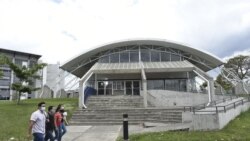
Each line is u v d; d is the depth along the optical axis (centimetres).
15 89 2750
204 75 2928
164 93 2894
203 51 3484
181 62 3444
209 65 3841
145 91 2627
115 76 3644
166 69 3186
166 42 3484
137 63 3475
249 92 3622
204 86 3662
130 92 3597
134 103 2739
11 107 2488
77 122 2039
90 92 3153
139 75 3638
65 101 3206
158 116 2072
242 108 2239
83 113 2205
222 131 1401
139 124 1969
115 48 3631
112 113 2183
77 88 4066
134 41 3488
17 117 1992
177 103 2878
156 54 3638
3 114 2078
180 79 3612
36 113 901
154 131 1439
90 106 2692
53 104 2777
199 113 1569
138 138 1262
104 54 3634
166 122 1923
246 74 5738
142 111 2186
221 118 1509
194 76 3694
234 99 2616
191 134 1329
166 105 2867
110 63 3531
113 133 1519
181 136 1281
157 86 3622
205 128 1447
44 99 3569
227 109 1720
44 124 922
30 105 2697
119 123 1998
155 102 2859
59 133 1151
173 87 3603
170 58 3638
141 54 3625
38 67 2862
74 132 1575
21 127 1653
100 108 2448
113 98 2822
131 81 3634
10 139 1300
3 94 6544
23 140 1288
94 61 3750
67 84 4066
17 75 2734
